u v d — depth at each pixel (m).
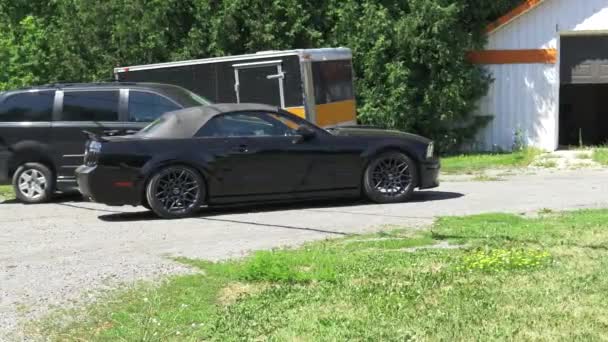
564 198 13.11
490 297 6.75
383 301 6.73
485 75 22.00
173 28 22.20
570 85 24.59
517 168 19.02
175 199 12.18
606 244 8.75
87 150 12.55
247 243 9.77
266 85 18.03
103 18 22.61
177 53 21.92
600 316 6.19
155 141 12.18
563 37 22.09
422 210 12.06
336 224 10.99
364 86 21.62
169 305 6.81
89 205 14.30
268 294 7.10
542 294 6.78
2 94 14.74
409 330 5.96
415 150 12.95
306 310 6.57
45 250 9.77
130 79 19.11
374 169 12.83
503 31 21.94
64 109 14.63
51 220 12.49
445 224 10.48
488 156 20.91
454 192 14.36
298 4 21.62
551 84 21.80
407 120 21.52
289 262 8.13
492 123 22.16
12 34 23.27
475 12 21.72
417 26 21.12
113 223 11.92
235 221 11.62
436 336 5.81
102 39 22.70
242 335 6.00
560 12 21.59
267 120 12.58
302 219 11.57
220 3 21.88
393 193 12.95
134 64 22.22
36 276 8.09
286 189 12.52
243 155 12.34
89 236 10.76
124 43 22.17
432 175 13.13
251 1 21.58
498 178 17.28
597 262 7.89
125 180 12.08
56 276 8.05
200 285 7.49
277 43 21.61
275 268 7.71
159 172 12.09
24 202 14.73
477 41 21.77
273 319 6.35
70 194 16.08
